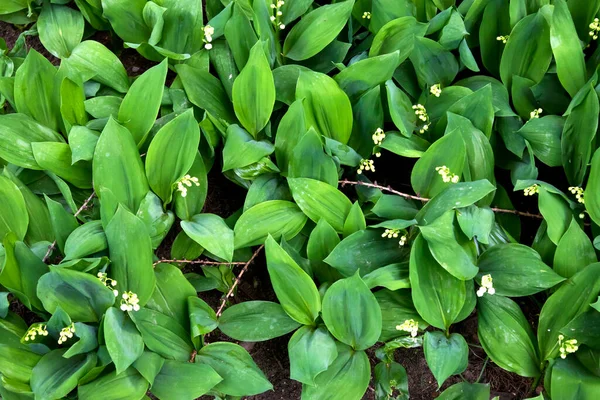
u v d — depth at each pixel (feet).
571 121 4.39
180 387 4.02
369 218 4.47
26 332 4.18
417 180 4.40
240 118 4.51
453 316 4.15
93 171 4.26
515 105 4.68
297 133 4.42
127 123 4.48
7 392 3.96
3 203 4.30
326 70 4.82
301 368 4.03
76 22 5.05
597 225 4.37
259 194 4.45
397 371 4.25
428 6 4.89
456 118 4.38
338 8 4.72
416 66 4.72
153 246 4.30
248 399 4.44
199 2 4.71
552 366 4.10
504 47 4.73
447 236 4.10
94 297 4.07
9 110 4.87
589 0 4.70
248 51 4.67
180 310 4.24
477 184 4.17
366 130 4.59
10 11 5.08
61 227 4.22
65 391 3.92
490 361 4.45
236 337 4.21
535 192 4.41
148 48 4.83
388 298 4.27
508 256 4.23
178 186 4.28
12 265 4.06
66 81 4.44
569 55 4.50
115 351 3.89
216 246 4.25
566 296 4.15
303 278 4.07
